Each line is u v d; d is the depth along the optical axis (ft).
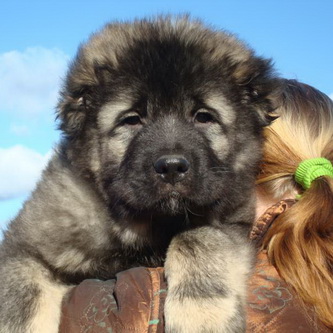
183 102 3.25
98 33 3.47
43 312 3.06
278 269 2.86
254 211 3.19
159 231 3.27
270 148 3.16
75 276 3.21
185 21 3.40
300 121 3.13
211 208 3.24
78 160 3.28
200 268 2.96
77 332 2.79
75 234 3.19
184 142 3.19
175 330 2.83
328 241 2.88
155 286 2.81
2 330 3.06
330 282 2.81
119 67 3.28
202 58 3.27
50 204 3.20
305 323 2.76
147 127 3.24
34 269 3.15
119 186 3.23
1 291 3.12
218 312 2.86
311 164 3.03
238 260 2.98
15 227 3.23
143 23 3.40
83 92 3.33
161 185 3.14
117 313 2.76
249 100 3.33
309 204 2.93
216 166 3.26
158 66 3.24
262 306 2.78
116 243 3.24
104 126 3.29
